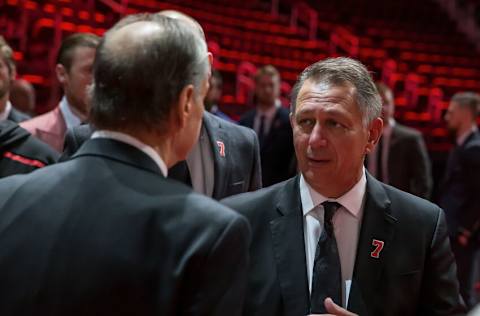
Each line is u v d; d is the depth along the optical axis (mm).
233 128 2119
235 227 1010
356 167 1404
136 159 1064
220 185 1994
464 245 4285
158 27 1067
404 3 12953
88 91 1101
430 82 10148
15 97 4258
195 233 994
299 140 1399
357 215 1437
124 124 1063
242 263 1018
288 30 10594
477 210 4254
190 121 1119
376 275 1398
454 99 4508
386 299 1392
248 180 2098
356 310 1368
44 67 6301
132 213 1008
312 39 10547
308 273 1408
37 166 2148
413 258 1426
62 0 7531
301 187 1464
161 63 1042
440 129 8758
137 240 991
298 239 1421
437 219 1482
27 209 1040
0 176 2102
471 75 10664
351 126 1362
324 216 1422
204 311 967
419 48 11367
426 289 1453
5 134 2127
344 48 10570
